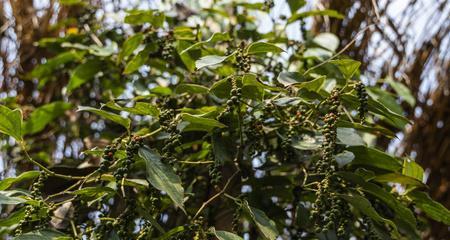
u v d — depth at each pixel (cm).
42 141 265
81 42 256
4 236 218
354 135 198
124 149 192
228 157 197
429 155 266
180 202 181
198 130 202
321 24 261
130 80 242
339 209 189
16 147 261
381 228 205
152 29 227
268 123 206
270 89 195
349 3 259
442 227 262
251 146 200
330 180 190
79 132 258
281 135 203
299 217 204
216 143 197
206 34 241
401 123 209
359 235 215
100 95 259
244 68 194
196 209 211
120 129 242
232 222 198
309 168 209
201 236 190
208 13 245
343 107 207
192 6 250
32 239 182
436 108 266
